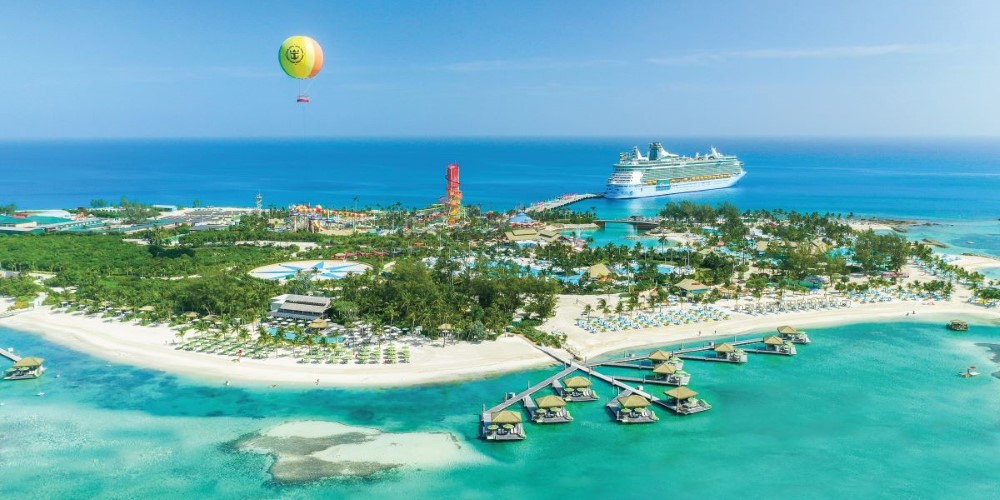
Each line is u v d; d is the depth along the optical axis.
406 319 168.75
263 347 155.50
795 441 115.50
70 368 146.25
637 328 175.50
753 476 104.56
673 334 171.50
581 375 144.12
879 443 114.56
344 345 158.50
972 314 188.12
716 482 102.94
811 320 183.50
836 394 134.75
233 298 180.75
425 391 134.88
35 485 101.50
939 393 134.75
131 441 114.62
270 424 120.88
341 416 123.94
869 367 149.38
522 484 102.44
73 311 186.75
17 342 162.75
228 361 149.25
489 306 183.62
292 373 142.75
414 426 120.44
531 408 125.38
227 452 111.06
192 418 123.12
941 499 98.12
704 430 119.69
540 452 112.00
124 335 166.25
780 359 154.88
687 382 140.62
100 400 130.62
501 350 156.62
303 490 100.31
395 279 191.75
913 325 179.38
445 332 165.38
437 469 106.31
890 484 102.12
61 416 123.94
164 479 103.19
